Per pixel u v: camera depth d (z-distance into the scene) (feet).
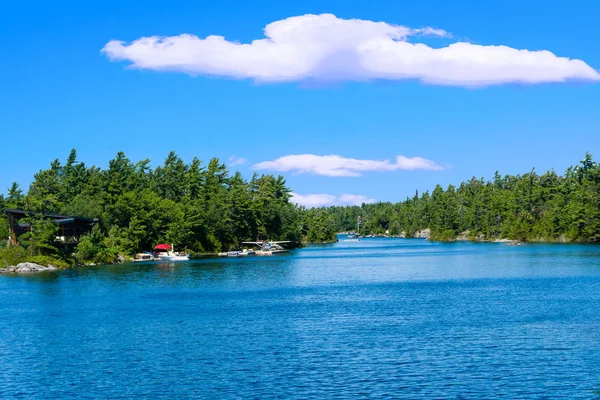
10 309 230.68
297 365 138.41
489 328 179.11
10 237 429.38
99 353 153.99
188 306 236.43
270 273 403.13
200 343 163.94
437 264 478.59
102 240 515.91
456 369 133.08
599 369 132.05
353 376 128.57
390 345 157.38
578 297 247.70
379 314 210.18
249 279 359.25
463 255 602.03
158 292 287.07
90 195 577.84
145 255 552.82
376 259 568.82
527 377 126.31
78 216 510.17
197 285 320.70
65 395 120.06
